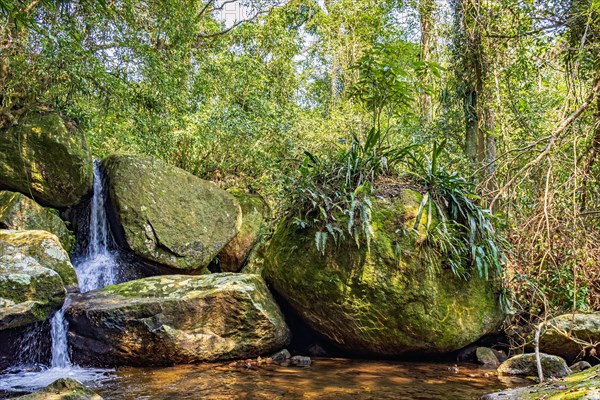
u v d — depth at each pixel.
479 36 5.78
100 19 5.53
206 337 3.54
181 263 5.63
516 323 4.14
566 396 1.49
